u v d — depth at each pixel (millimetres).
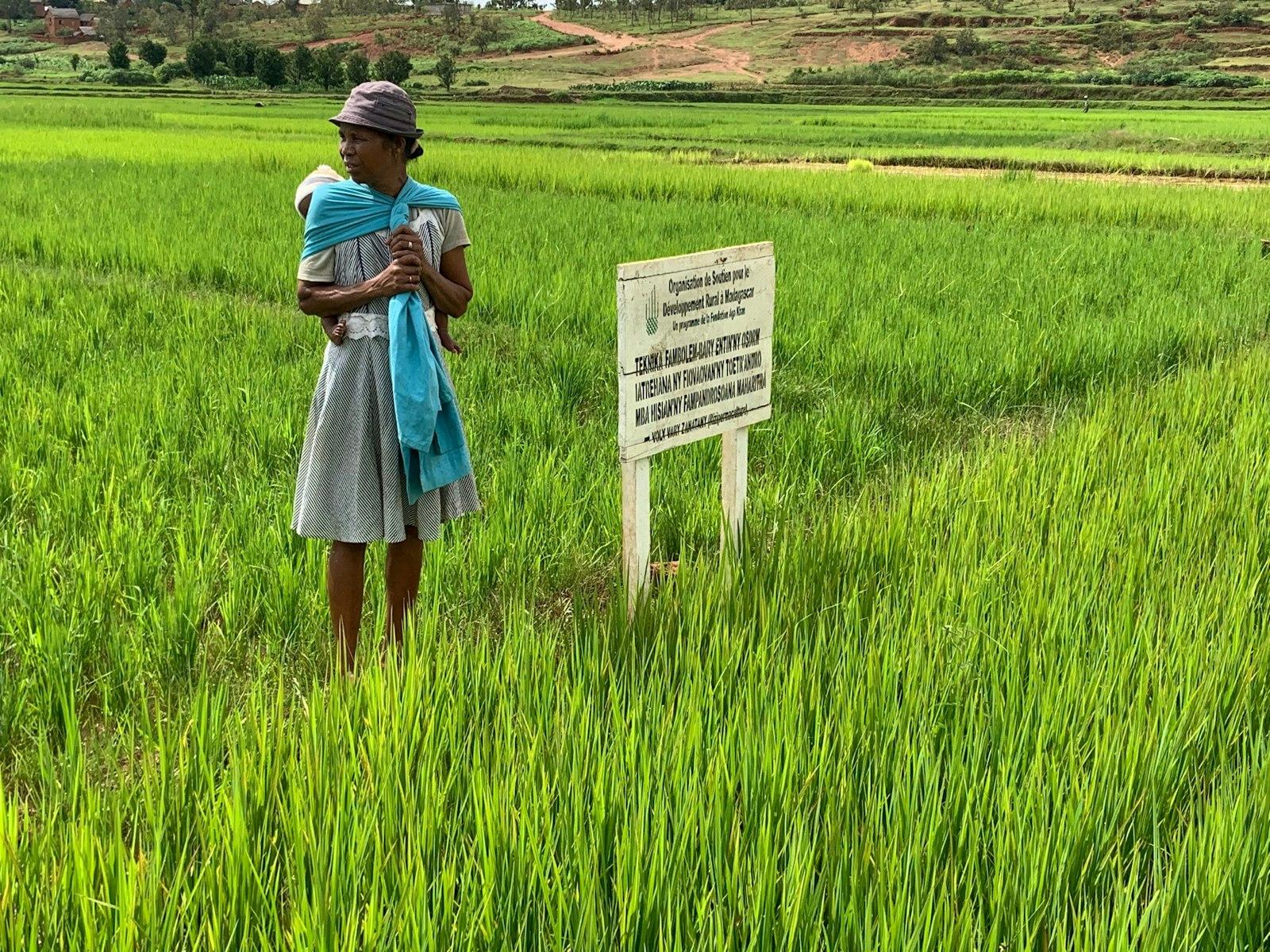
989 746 3098
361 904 2393
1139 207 18672
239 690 3820
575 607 4109
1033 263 12695
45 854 2461
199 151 28375
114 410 6504
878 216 18141
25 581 4246
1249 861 2570
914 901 2389
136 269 12523
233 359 7965
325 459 3723
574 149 33781
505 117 54906
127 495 5262
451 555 4672
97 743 3420
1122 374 8422
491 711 3270
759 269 4430
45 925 2260
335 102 73500
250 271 11805
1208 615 3959
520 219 15672
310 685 3693
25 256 13336
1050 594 4086
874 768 2922
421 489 3773
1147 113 58562
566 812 2604
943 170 30078
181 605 4023
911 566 4453
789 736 2898
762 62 129000
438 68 90812
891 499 5570
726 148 36250
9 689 3553
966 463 5938
